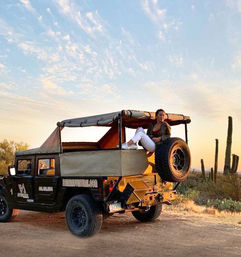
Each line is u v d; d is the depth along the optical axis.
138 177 6.72
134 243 5.93
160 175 6.48
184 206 10.95
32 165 7.95
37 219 8.77
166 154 6.28
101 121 6.43
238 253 5.24
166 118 7.10
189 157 6.73
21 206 8.09
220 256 5.09
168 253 5.27
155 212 7.88
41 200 7.63
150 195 6.84
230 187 15.41
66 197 7.21
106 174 6.36
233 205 11.43
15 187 8.27
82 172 6.74
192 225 7.54
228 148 22.05
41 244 5.97
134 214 8.15
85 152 6.73
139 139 6.60
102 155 6.45
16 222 8.39
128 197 6.30
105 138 8.57
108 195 6.30
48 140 7.55
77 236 6.54
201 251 5.37
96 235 6.63
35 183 7.77
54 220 8.55
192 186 19.50
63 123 7.20
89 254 5.27
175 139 6.49
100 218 6.47
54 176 7.37
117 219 8.38
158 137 6.94
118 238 6.34
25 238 6.46
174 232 6.80
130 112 6.29
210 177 23.08
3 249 5.63
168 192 7.30
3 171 20.19
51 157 7.48
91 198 6.54
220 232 6.79
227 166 21.98
